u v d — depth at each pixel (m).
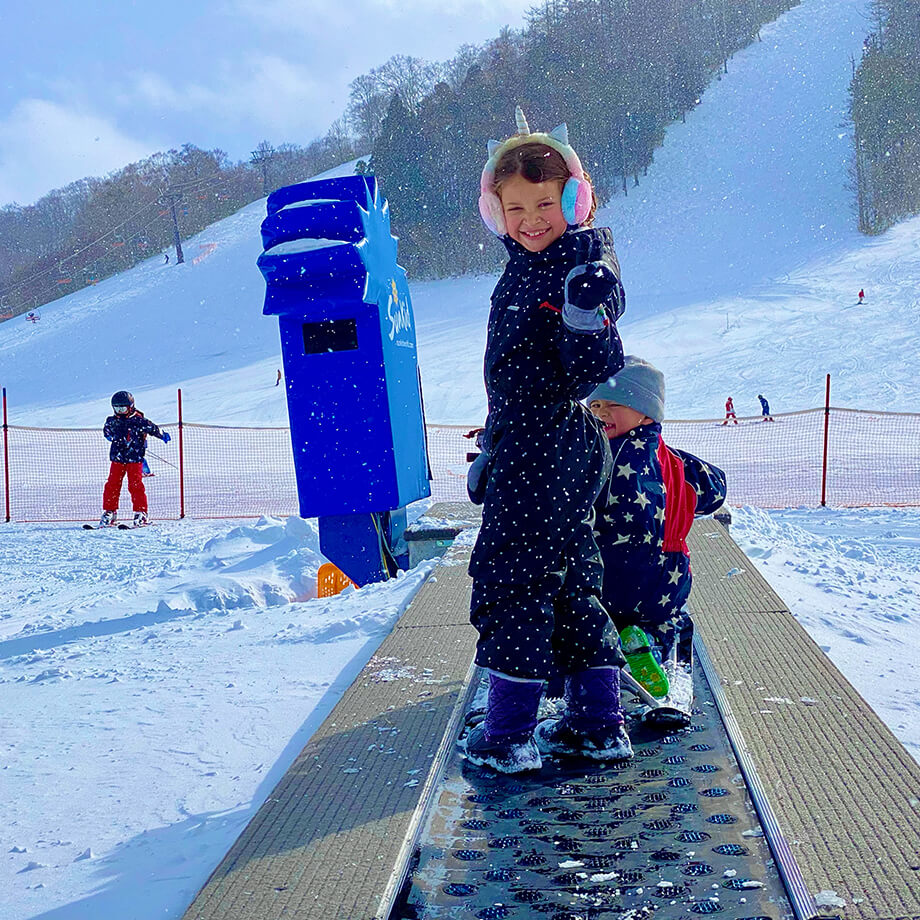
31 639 5.04
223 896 1.70
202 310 79.88
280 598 6.27
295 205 6.18
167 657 3.88
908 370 32.09
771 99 97.25
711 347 40.69
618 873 1.75
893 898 1.57
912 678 3.26
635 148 88.12
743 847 1.82
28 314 93.25
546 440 2.18
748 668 2.88
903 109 74.19
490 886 1.73
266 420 36.69
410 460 6.71
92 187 123.50
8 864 2.03
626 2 101.75
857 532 9.12
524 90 88.56
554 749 2.33
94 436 33.69
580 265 2.11
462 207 82.94
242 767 2.51
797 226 72.06
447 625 3.58
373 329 6.18
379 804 2.05
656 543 2.68
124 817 2.24
